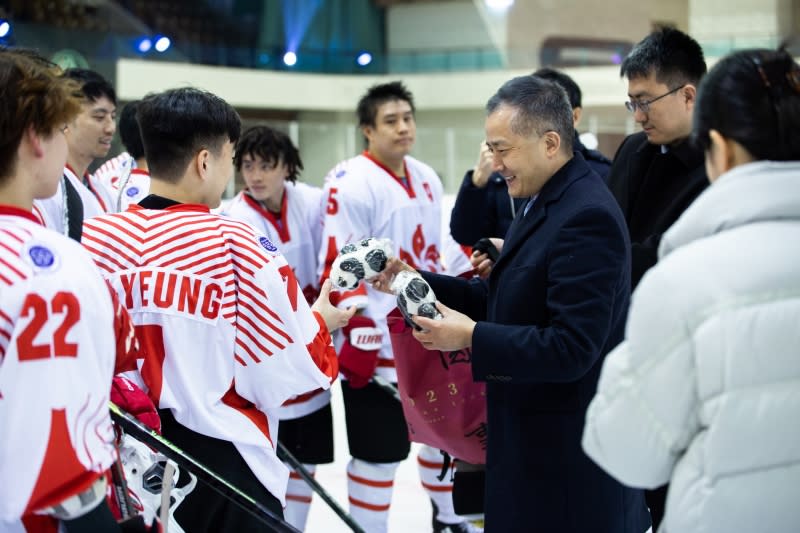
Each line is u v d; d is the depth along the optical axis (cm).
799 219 119
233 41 1523
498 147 188
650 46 221
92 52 1120
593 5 1633
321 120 1514
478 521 331
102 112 284
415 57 1501
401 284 190
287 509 320
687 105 220
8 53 134
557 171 189
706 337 114
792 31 1484
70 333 127
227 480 185
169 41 1278
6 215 130
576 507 182
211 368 182
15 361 123
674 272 118
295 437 317
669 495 121
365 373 298
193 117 186
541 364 172
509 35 1672
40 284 126
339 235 324
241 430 185
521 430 186
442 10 1694
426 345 189
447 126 1520
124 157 340
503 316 187
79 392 127
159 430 177
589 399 184
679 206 220
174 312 179
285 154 324
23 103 130
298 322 188
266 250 188
